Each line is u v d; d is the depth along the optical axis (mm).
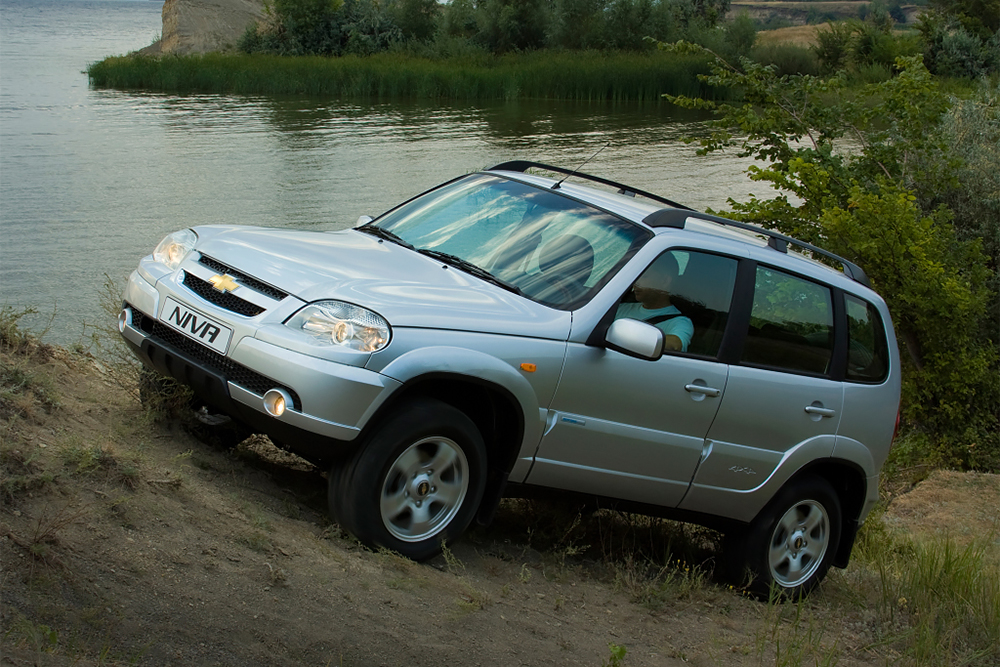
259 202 18281
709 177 23641
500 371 4098
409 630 3578
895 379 5848
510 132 32156
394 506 4043
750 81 13375
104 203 17500
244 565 3557
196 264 4406
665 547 5910
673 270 4723
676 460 4828
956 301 11141
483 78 47000
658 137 31719
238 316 4027
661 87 48625
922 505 9688
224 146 26188
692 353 4754
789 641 4734
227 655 3039
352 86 46375
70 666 2648
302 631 3312
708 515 5191
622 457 4652
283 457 5367
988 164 13711
